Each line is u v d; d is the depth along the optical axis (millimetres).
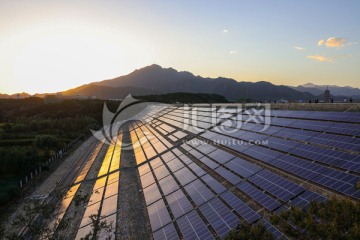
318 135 28688
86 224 28891
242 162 30391
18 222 19703
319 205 15227
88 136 102438
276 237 17016
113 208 31391
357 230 12031
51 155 64812
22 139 79812
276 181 23438
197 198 26750
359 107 32875
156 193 32562
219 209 23156
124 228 27172
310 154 25438
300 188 20922
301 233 15844
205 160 36188
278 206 20141
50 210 20781
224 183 27781
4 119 120938
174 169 37812
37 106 145250
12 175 52188
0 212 37156
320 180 20906
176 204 27375
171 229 23359
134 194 35750
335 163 22188
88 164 60781
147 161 48625
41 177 53031
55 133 96125
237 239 15555
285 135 32844
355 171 20062
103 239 25281
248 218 20219
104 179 45156
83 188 43125
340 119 29750
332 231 12992
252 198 22734
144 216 29078
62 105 148250
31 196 42719
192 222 22969
